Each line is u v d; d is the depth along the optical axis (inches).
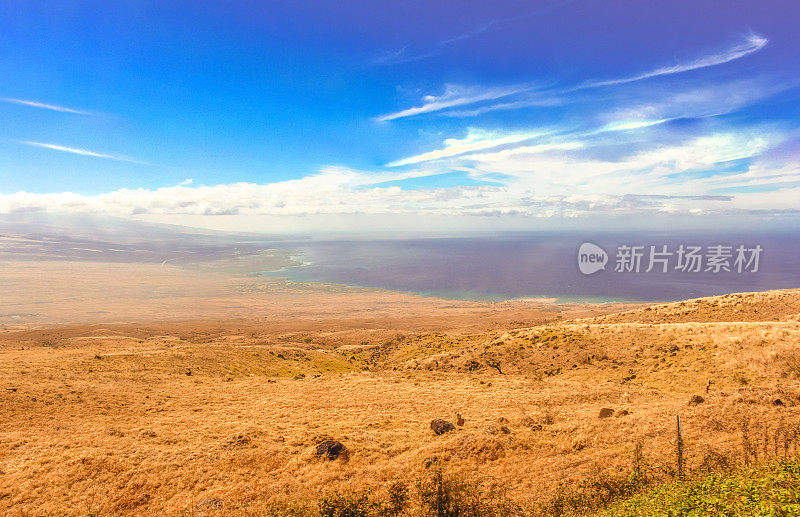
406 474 876.6
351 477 904.9
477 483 658.2
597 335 2603.3
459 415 1273.4
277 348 3927.2
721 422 908.0
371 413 1449.3
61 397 1696.6
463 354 2972.4
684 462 697.0
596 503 571.5
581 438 957.8
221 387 2031.3
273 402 1673.2
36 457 1111.0
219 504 829.8
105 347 3752.5
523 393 1621.6
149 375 2236.7
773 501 344.8
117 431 1320.1
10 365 2234.3
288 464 1009.5
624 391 1577.3
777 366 1571.1
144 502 877.8
